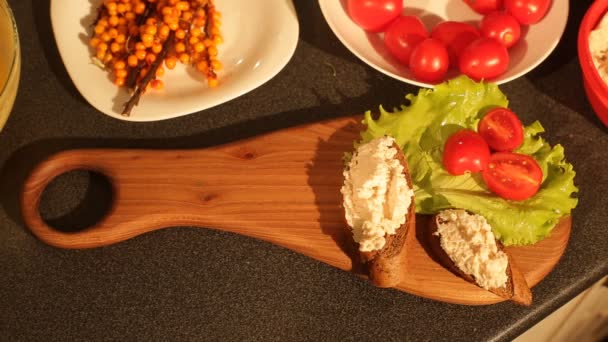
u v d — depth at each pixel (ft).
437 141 2.33
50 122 2.43
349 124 2.39
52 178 2.34
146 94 2.41
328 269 2.30
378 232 2.15
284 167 2.35
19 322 2.23
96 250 2.31
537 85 2.48
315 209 2.31
